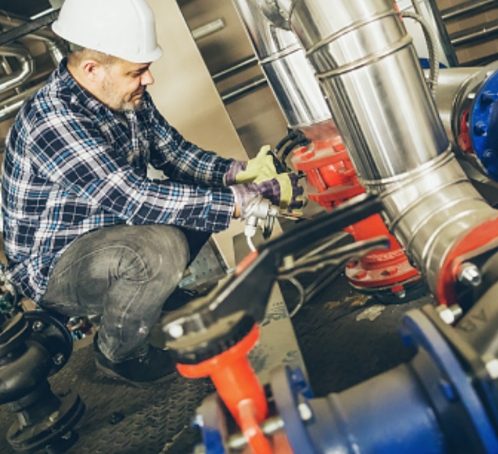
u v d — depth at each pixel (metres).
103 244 1.44
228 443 0.63
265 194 1.39
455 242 0.78
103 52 1.33
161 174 2.15
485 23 2.68
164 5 2.15
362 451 0.64
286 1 0.93
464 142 1.30
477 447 0.57
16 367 1.37
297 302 1.64
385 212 0.96
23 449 1.40
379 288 1.31
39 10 2.84
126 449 1.31
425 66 1.88
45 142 1.35
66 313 1.62
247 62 2.85
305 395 0.69
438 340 0.60
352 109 0.90
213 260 2.41
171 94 2.25
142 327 1.46
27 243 1.53
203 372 0.60
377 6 0.85
